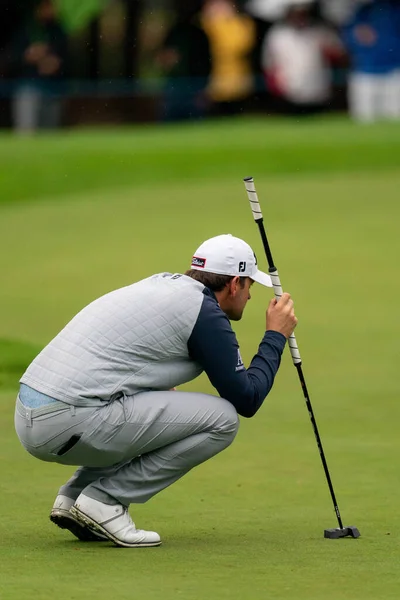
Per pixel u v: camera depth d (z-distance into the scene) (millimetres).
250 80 80500
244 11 82500
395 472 23500
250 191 19500
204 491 22234
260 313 39188
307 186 62188
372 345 35281
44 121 77750
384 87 80312
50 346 18516
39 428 18125
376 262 46219
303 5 78938
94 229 53312
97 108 78312
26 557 17984
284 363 33531
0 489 22328
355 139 69750
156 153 66625
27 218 56438
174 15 84188
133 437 18312
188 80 80750
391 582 16719
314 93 79188
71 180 63375
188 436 18625
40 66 79625
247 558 17938
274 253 47906
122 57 87812
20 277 44562
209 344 18391
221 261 18844
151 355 18359
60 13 81938
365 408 28984
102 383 18141
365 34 80250
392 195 59531
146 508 21094
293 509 21000
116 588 16391
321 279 43719
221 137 70500
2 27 82375
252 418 28141
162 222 54312
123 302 18547
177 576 16969
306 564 17609
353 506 21156
